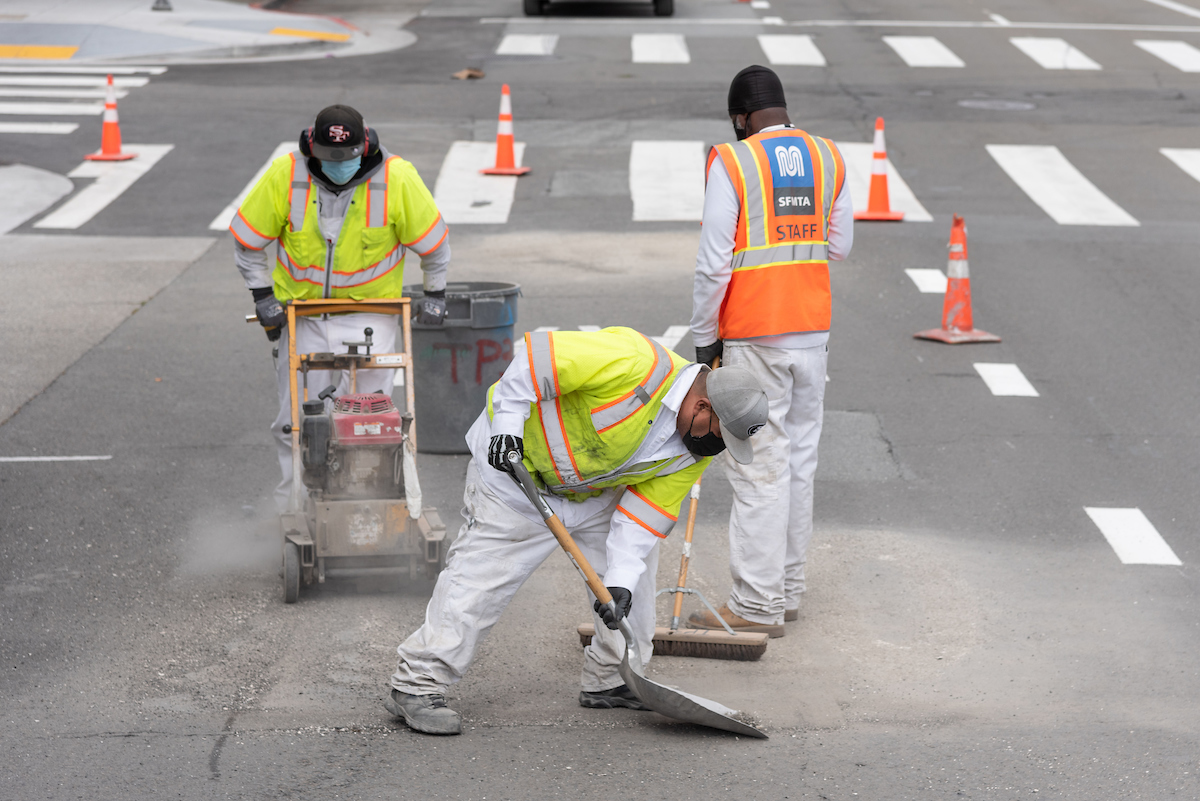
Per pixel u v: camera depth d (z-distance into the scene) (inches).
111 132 840.3
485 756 242.4
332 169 323.3
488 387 430.9
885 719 263.3
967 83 1112.8
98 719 256.5
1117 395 489.1
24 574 332.8
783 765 239.9
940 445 440.8
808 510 310.2
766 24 1396.4
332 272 335.0
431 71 1125.1
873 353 537.6
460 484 406.3
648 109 993.5
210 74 1099.9
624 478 243.3
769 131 291.7
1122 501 395.9
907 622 315.9
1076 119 989.2
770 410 295.1
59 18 1289.4
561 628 310.8
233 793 225.3
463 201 767.1
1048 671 288.4
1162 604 326.3
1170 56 1243.2
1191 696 275.3
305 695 270.7
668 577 345.4
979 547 362.9
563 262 653.3
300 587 326.6
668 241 695.7
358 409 323.3
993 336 553.9
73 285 615.2
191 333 550.0
